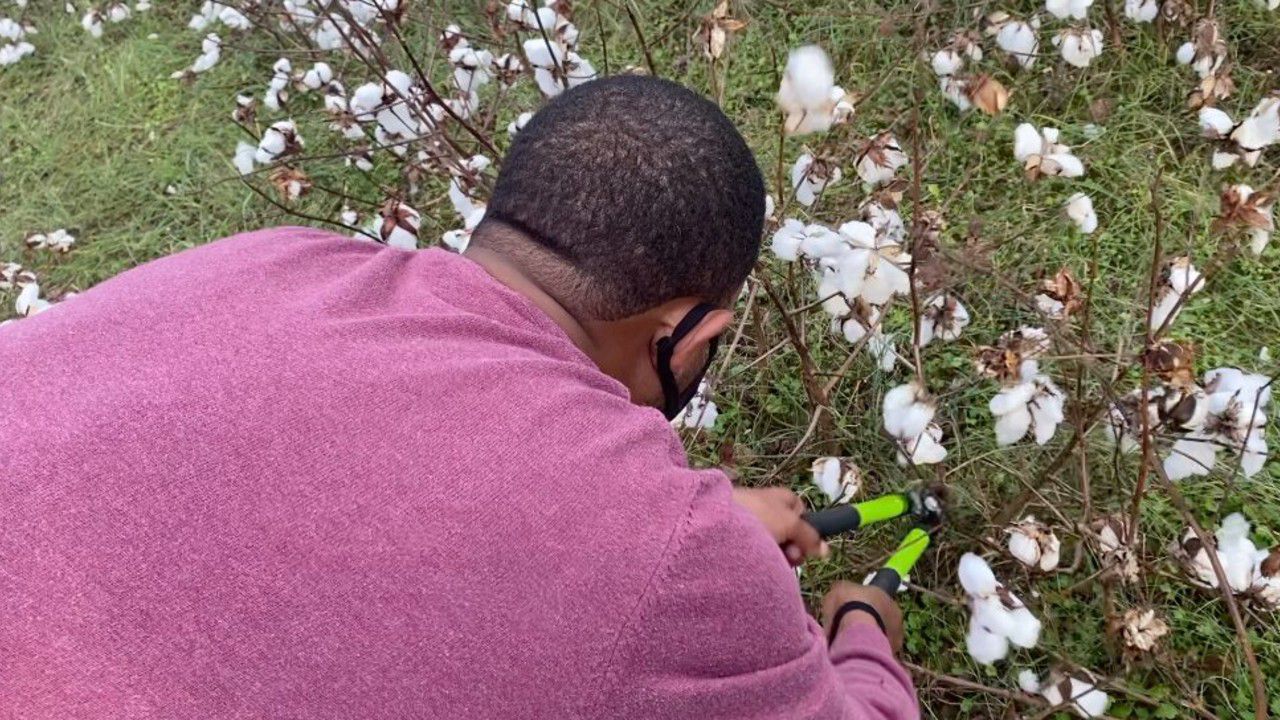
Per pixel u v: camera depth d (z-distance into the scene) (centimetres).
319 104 254
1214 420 112
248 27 263
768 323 178
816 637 72
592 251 75
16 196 264
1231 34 201
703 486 65
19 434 60
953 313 133
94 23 287
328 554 56
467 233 151
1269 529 138
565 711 56
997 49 206
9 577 55
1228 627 132
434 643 55
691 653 60
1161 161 187
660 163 76
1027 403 113
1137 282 168
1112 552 125
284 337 66
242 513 57
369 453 59
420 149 184
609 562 58
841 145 177
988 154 196
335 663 54
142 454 58
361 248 82
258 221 235
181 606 54
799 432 166
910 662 140
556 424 63
